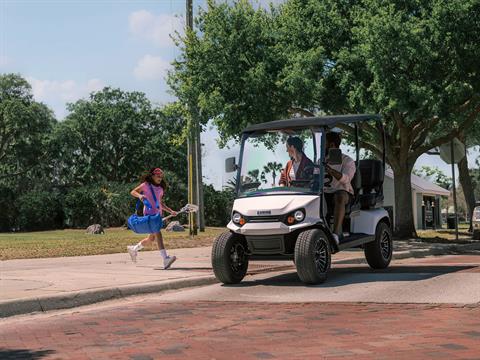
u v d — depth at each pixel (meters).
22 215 52.06
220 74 21.62
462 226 54.00
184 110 24.12
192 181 26.84
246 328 6.83
